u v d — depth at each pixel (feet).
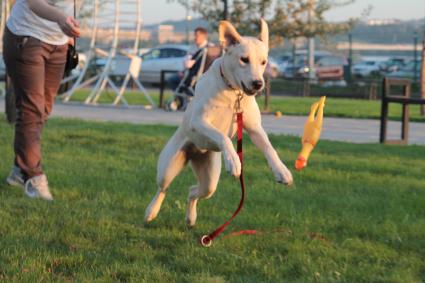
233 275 14.42
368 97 89.15
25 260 14.67
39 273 14.06
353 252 16.38
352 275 14.57
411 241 17.31
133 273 14.21
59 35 21.59
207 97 16.22
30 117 21.53
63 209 19.60
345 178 26.13
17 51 21.20
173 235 17.56
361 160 30.55
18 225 17.69
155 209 18.43
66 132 36.24
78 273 14.15
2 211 19.02
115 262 14.82
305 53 146.61
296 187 24.14
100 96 73.05
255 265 15.08
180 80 56.18
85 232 17.37
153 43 173.58
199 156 17.57
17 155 21.68
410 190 24.12
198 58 52.90
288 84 99.91
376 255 16.10
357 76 123.75
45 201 20.65
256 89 15.44
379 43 186.09
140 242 16.78
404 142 38.27
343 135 42.19
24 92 21.39
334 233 18.06
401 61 148.05
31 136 21.56
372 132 44.19
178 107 55.83
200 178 17.79
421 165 30.04
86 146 32.40
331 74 130.31
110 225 18.11
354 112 58.65
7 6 46.88
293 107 63.36
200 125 16.06
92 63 67.26
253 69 15.55
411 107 73.72
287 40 83.46
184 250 16.16
